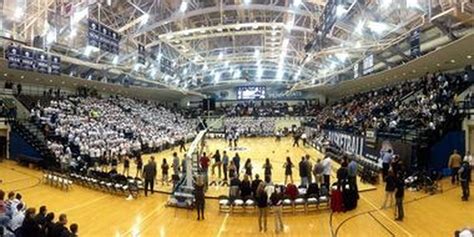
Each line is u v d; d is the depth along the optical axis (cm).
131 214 1296
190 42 3828
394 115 2403
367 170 1752
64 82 3503
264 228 1112
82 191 1656
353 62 3428
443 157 1783
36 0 1962
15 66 1855
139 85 4294
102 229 1130
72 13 2047
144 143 3103
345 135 2800
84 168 1881
